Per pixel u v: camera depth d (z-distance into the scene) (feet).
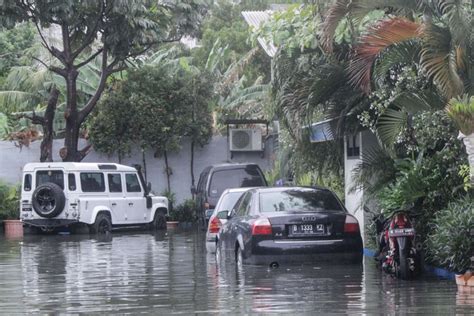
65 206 135.23
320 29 80.89
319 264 77.30
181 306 57.62
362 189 83.05
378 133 74.54
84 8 149.79
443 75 66.54
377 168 79.97
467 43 67.00
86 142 165.07
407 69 73.97
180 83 163.63
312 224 75.05
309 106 82.89
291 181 122.52
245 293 62.64
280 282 67.92
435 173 71.67
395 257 68.80
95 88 167.22
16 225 146.41
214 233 97.30
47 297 63.82
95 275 78.13
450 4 65.92
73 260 93.20
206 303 58.59
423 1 70.54
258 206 77.66
